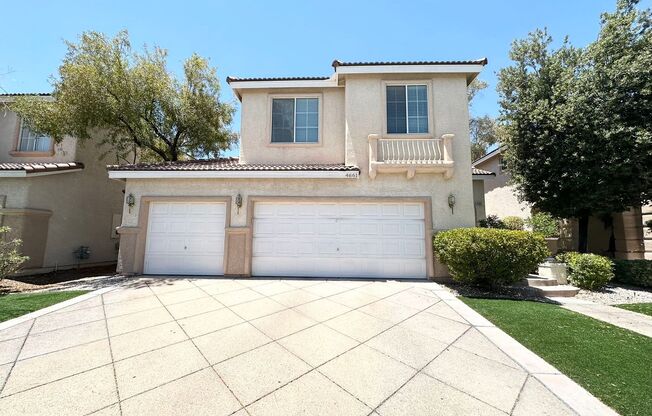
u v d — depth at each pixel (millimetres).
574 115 9367
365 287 7562
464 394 2947
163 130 13148
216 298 6406
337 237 8977
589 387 3051
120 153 14141
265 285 7691
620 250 11695
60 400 2752
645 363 3590
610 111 9047
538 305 6219
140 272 8914
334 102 10383
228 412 2617
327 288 7410
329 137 10234
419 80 9555
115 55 11188
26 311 5391
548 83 10508
